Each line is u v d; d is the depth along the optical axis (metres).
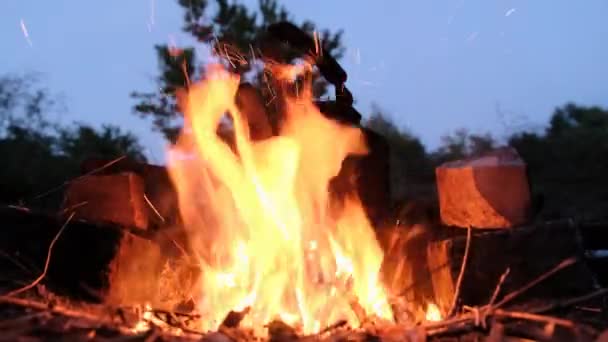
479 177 2.46
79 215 2.62
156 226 2.93
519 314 1.93
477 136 8.89
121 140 8.43
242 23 4.93
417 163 8.31
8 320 1.87
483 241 2.29
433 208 3.03
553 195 7.47
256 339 2.05
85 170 2.97
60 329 1.88
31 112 8.70
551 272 2.07
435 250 2.41
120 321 2.12
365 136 2.93
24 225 2.35
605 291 2.05
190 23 5.04
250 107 2.91
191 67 5.07
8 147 7.98
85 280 2.32
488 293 2.26
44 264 2.33
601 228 3.35
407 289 2.66
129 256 2.46
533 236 2.30
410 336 1.92
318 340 1.96
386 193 2.98
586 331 1.89
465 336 1.97
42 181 7.68
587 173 8.06
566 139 8.77
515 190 2.45
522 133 9.07
